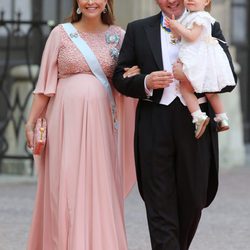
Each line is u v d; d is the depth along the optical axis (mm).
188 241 13789
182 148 13094
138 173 13477
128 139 14328
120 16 29469
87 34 13914
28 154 26703
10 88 29938
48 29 29438
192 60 12734
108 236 13562
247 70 37344
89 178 13641
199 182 13188
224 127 13133
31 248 14266
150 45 13203
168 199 13250
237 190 25453
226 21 31500
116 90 13969
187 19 12938
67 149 13633
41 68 14000
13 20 27094
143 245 17469
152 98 13156
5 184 25594
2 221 19953
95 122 13672
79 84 13727
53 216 13766
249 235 18766
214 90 12781
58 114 13797
